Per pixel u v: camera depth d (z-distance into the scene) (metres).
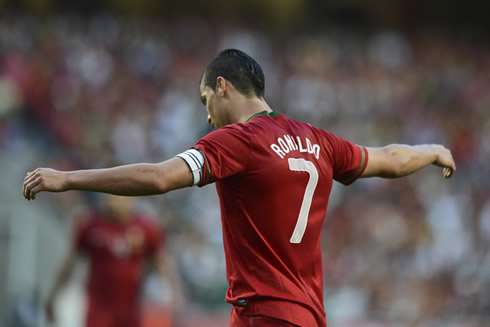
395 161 13.15
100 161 55.59
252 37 97.38
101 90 71.44
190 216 54.94
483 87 90.06
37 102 62.62
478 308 48.38
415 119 81.38
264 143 11.70
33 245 41.66
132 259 25.22
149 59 79.75
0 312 38.66
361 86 86.62
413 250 59.25
